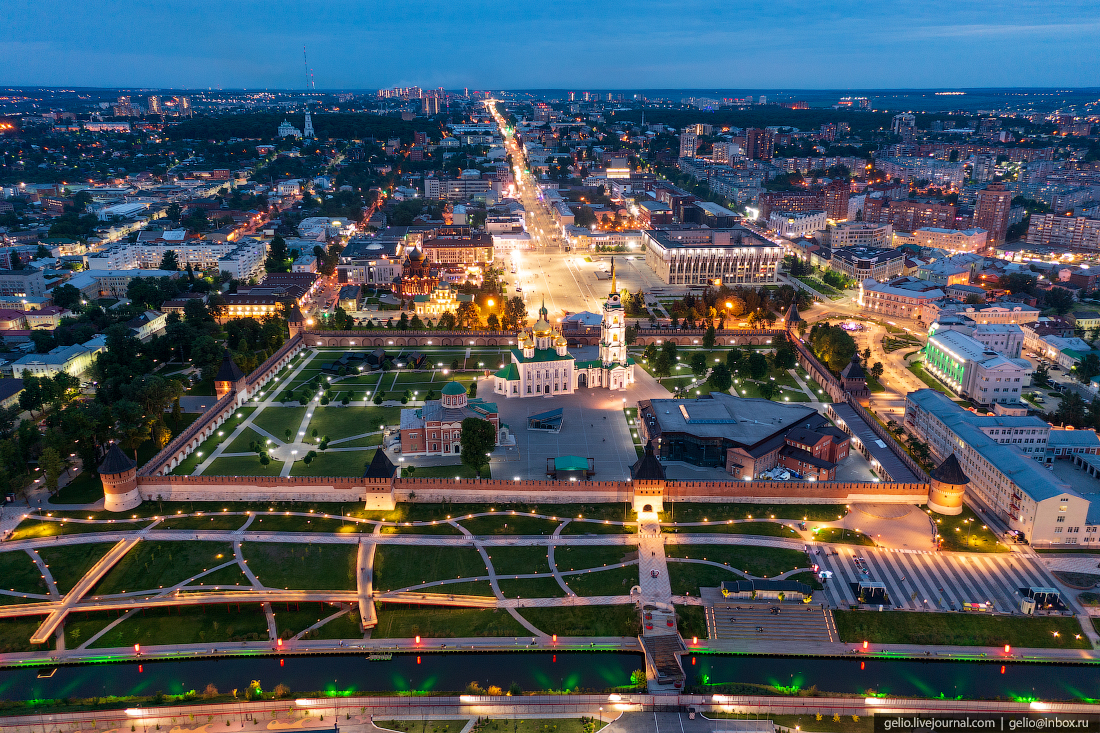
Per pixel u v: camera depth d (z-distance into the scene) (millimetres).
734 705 158750
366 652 176500
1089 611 185750
